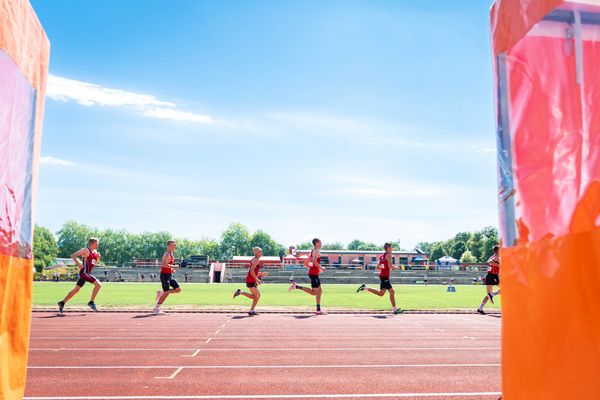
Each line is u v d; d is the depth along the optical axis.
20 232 2.60
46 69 3.02
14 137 2.47
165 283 12.62
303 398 4.23
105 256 153.62
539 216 2.00
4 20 2.30
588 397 1.63
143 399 4.17
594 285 1.61
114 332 8.89
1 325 2.39
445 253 137.75
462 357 6.36
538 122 2.02
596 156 1.61
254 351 6.79
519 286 2.17
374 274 54.50
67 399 4.15
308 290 12.91
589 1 1.69
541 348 1.95
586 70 1.70
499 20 2.46
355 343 7.60
